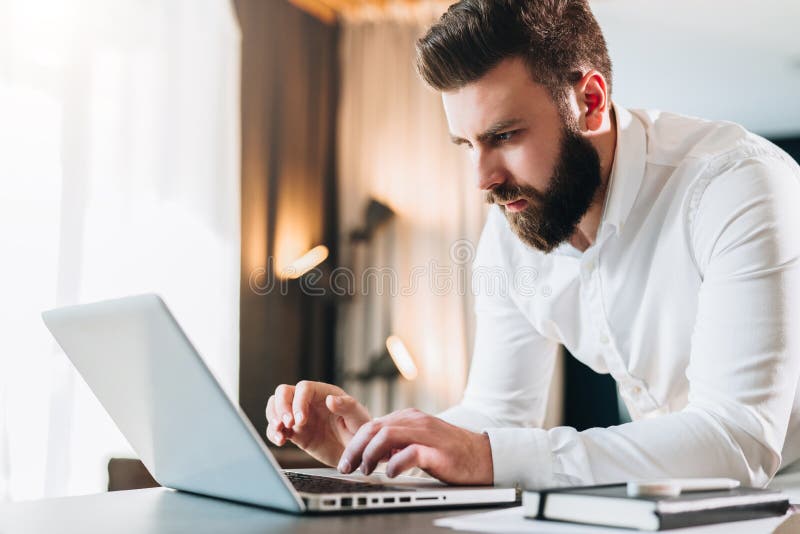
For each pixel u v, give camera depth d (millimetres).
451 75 1063
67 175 2699
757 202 1025
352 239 4160
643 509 649
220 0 3410
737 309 985
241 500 813
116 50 2906
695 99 5410
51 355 2590
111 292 2830
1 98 2514
